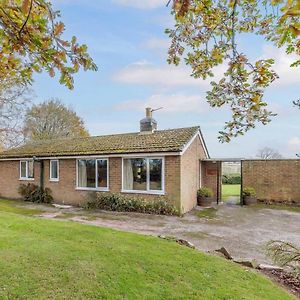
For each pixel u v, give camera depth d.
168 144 13.66
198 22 3.16
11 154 19.20
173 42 3.40
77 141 19.22
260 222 11.50
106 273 4.93
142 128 17.34
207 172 18.39
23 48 2.30
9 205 15.67
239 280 5.10
